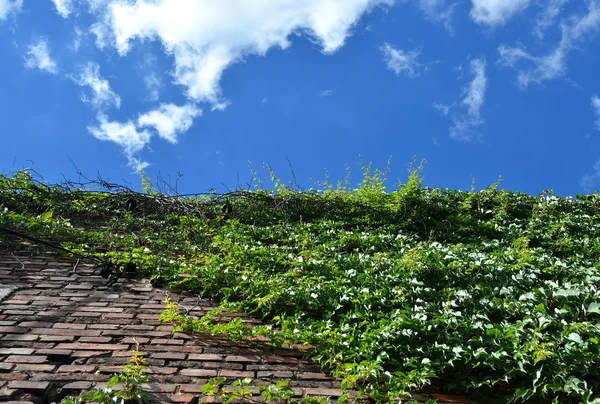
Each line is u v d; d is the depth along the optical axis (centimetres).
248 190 1053
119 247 794
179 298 630
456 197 1120
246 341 537
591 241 909
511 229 975
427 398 461
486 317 566
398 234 934
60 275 659
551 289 624
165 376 462
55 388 432
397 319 554
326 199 1050
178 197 1015
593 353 487
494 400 462
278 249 819
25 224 798
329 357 505
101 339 512
